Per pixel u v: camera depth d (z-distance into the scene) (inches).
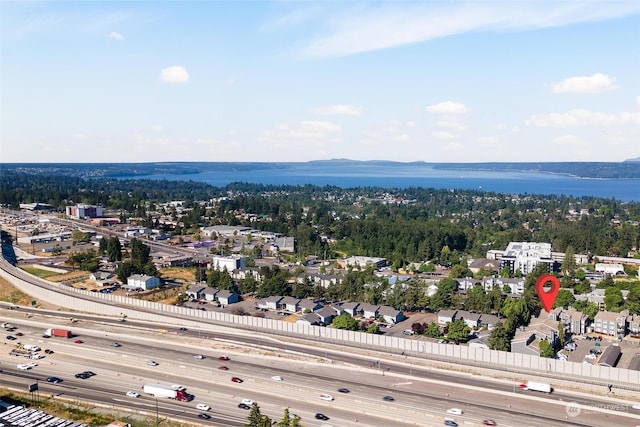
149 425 4429.1
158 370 5674.2
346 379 5403.5
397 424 4485.7
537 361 5561.0
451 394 5034.5
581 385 5172.2
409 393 5064.0
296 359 5940.0
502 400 4904.0
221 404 4854.8
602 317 6953.7
